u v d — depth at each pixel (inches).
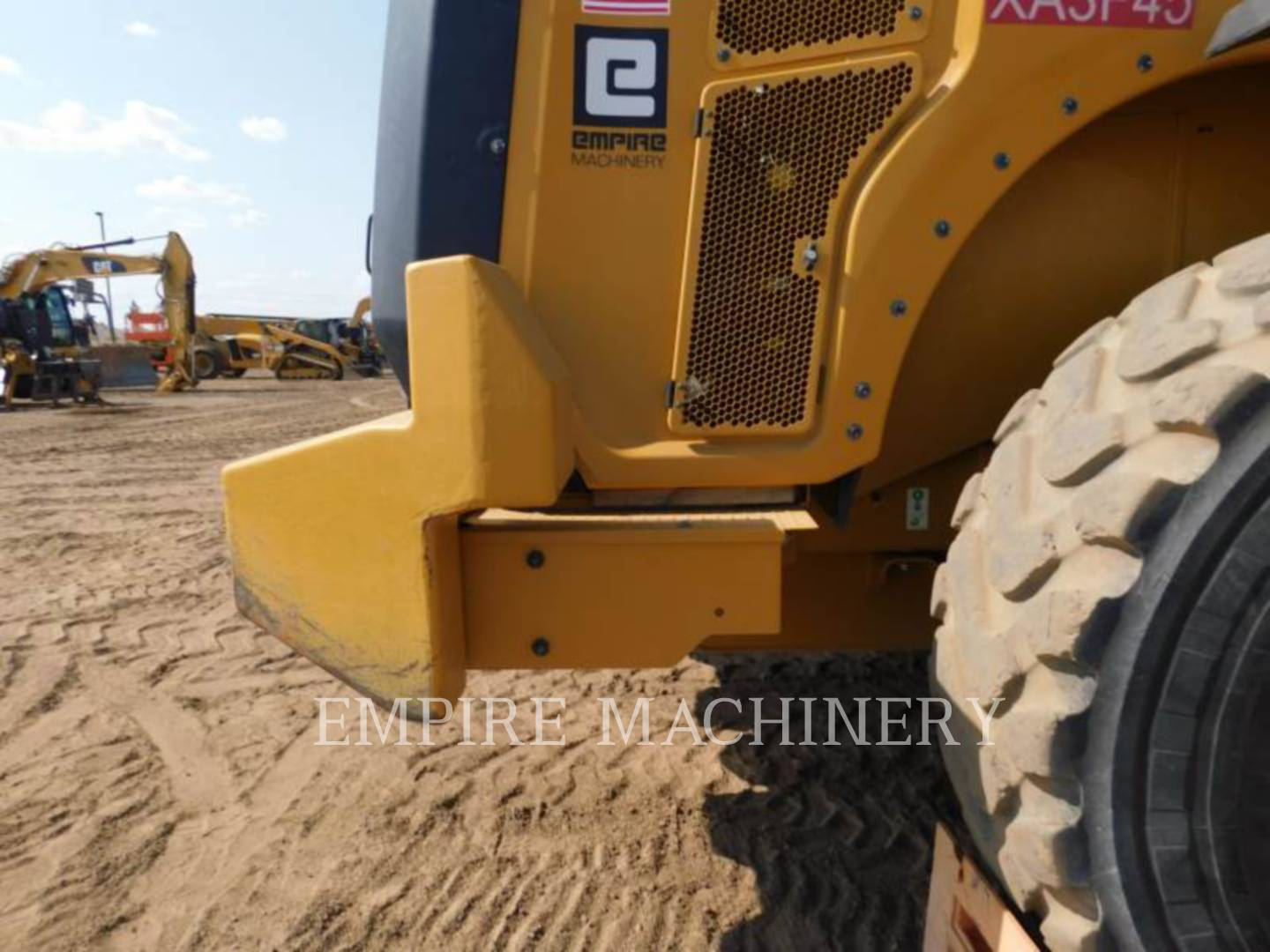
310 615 79.0
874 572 104.7
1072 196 84.6
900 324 79.0
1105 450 58.3
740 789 121.6
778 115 78.4
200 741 138.7
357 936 95.3
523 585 81.7
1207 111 83.4
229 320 1282.0
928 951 79.4
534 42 79.0
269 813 118.5
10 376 708.7
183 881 104.7
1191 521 53.8
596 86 79.1
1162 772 55.6
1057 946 60.8
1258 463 52.4
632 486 82.7
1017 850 61.1
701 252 80.3
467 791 122.6
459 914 98.3
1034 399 69.7
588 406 82.6
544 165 80.1
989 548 65.4
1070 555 58.8
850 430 80.9
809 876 103.6
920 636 106.1
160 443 497.0
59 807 120.7
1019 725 59.4
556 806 118.4
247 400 837.2
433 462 74.1
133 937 95.9
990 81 75.4
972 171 76.8
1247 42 68.4
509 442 72.7
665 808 117.3
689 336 81.1
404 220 84.0
